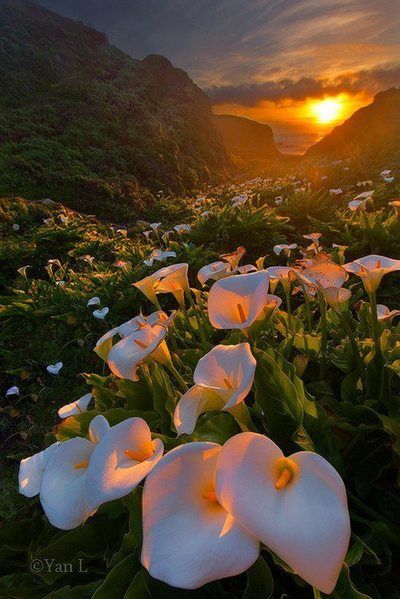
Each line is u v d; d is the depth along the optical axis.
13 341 6.64
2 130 35.62
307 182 14.68
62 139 38.22
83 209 26.48
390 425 2.31
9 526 3.14
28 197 25.12
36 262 10.86
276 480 1.34
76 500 1.75
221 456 1.33
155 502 1.37
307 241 8.18
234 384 1.78
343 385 2.82
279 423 2.46
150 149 44.41
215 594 2.03
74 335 6.41
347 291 2.62
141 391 3.24
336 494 1.21
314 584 1.10
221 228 8.20
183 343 3.97
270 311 2.79
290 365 2.66
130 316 6.50
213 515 1.38
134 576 2.06
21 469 2.52
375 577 2.15
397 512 2.29
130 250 9.43
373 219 6.89
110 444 1.71
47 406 5.39
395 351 2.63
